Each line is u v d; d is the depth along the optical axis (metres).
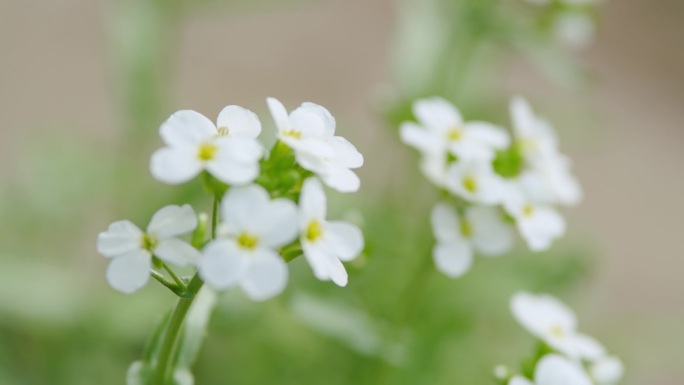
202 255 0.28
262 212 0.27
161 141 0.48
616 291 0.63
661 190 0.71
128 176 0.47
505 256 0.48
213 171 0.27
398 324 0.38
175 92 0.59
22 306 0.45
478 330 0.48
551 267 0.48
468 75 0.48
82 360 0.46
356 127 0.63
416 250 0.41
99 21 0.71
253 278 0.27
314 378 0.45
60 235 0.49
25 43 0.68
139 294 0.46
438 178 0.36
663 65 0.85
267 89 0.69
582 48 0.84
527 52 0.46
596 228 0.67
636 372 0.49
